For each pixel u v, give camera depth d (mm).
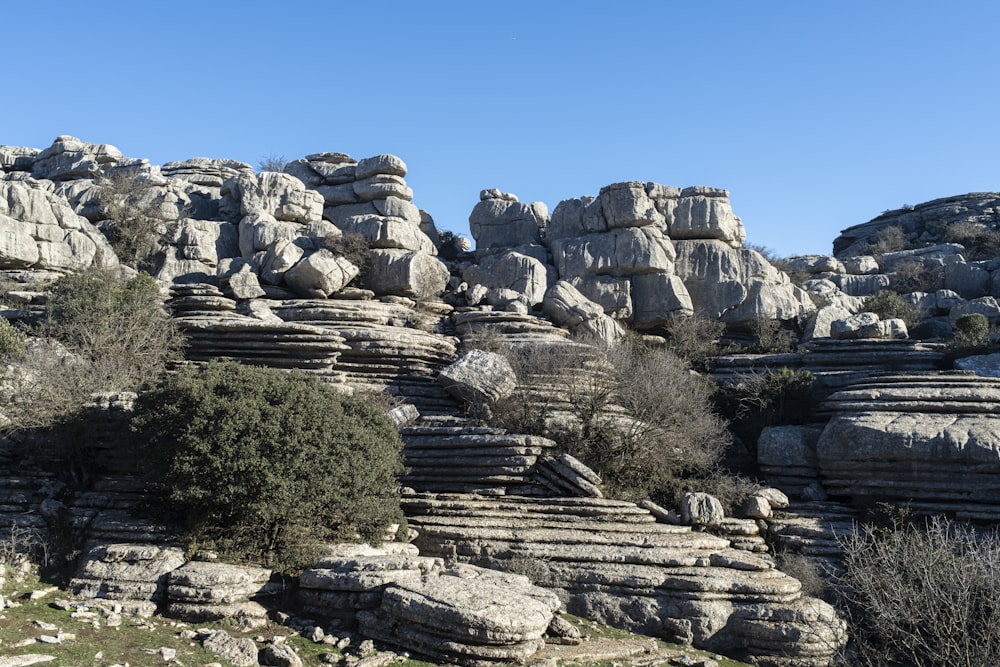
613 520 23094
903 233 61781
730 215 43125
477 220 46781
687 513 24125
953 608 18359
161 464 19812
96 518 20359
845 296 45219
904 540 22125
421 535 22516
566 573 20875
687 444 27172
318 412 20359
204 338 31094
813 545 24172
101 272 33594
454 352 34312
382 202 46219
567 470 24547
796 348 38188
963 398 27156
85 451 22547
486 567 21516
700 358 37062
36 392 22766
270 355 30859
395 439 22453
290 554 19297
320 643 16719
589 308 38250
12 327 26719
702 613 19734
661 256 40844
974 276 46125
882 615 19281
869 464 26484
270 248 39531
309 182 48281
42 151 51688
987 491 25219
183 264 40625
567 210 44000
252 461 19078
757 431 31547
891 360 34312
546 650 17500
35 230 36594
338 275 38469
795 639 19141
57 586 18391
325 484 19688
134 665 14500
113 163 51594
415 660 16266
